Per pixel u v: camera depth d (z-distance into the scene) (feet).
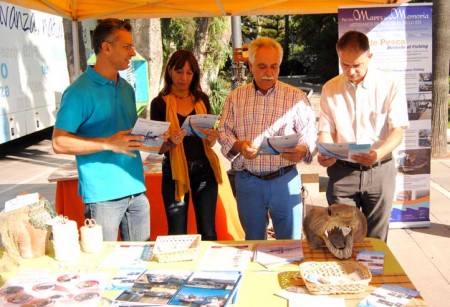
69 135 8.78
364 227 7.39
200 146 11.36
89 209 9.41
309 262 6.68
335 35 82.17
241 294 6.12
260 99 10.16
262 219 10.58
